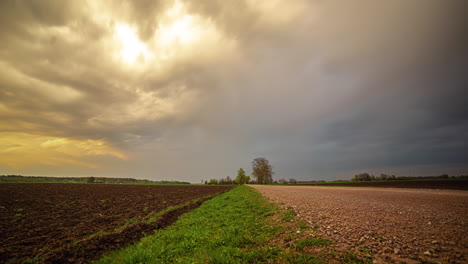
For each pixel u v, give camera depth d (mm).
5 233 9859
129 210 17297
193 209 18359
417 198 15859
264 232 8484
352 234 6930
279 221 9969
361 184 47219
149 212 16297
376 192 23281
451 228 6902
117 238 8789
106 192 37000
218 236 8430
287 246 6539
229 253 6367
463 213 9281
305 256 5504
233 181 113750
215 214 13852
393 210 10672
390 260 4879
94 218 13656
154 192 40219
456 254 4859
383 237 6426
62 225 11625
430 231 6707
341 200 15992
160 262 6375
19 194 27656
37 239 8922
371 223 8117
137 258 6613
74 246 7367
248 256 5977
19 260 6641
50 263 6246
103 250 7688
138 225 10703
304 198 18391
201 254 6695
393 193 21078
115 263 6547
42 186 46500
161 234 9805
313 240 6613
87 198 26234
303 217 10133
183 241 8141
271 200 18047
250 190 35562
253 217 11656
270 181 96438
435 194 18859
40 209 16984
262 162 96188
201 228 10312
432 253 5043
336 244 6156
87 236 9406
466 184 29609
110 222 12617
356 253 5398
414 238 6141
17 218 13258
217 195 32844
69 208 17891
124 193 36000
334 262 5074
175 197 30078
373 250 5488
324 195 21000
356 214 10031
